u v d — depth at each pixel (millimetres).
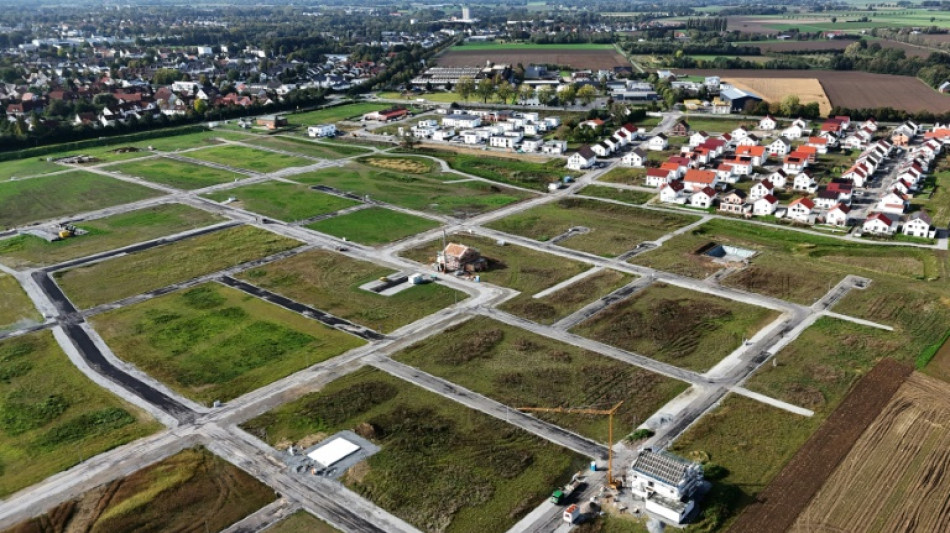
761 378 87062
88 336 99188
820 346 94500
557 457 73312
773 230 139375
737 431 76812
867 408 80562
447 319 103688
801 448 73812
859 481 68875
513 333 99375
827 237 135250
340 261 125312
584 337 98125
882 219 136500
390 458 73375
